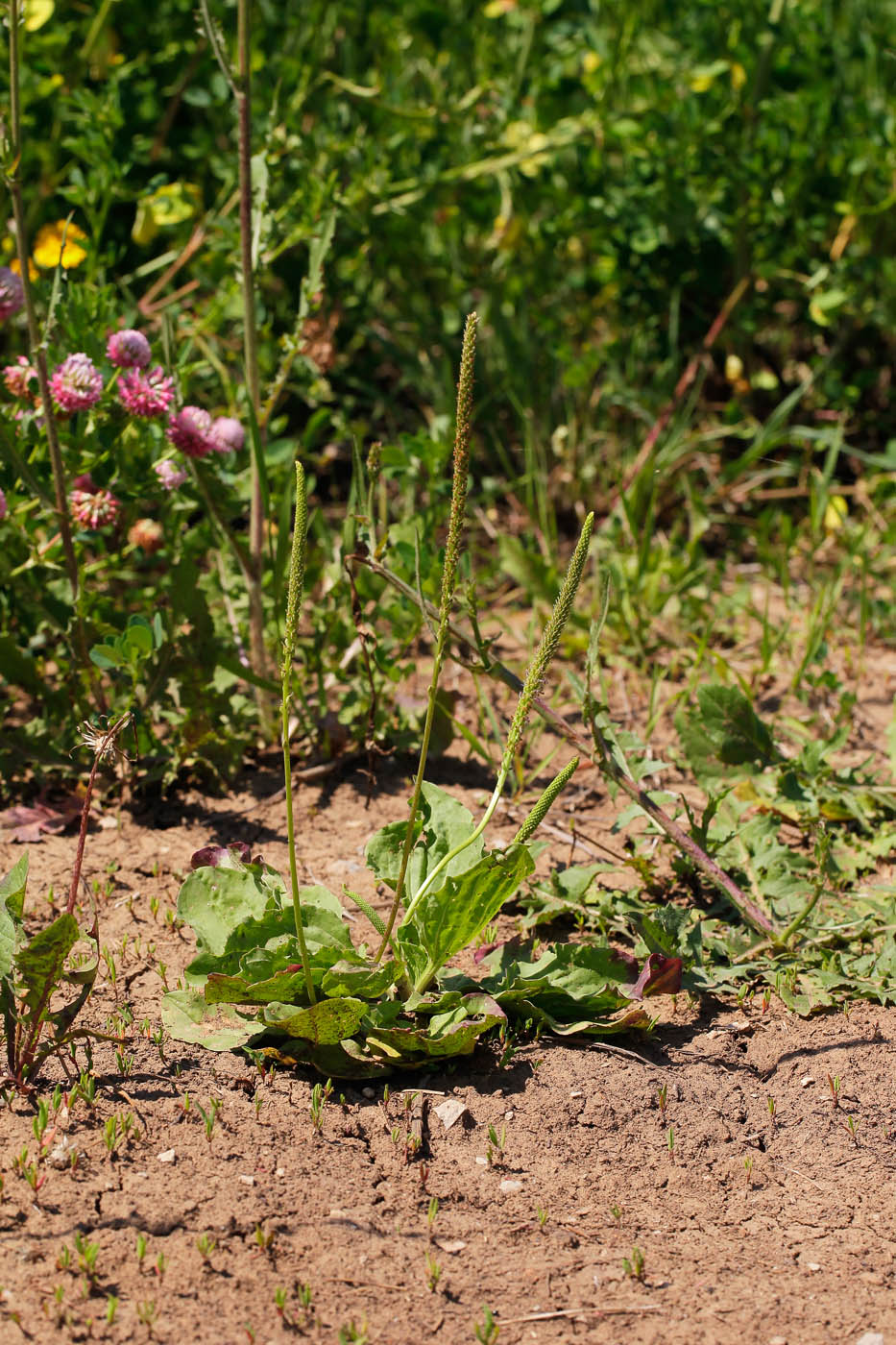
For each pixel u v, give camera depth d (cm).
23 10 300
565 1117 238
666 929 271
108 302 360
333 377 511
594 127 490
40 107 479
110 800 336
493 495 477
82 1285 198
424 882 252
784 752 360
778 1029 264
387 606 361
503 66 520
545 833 330
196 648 326
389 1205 219
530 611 444
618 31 507
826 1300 205
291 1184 220
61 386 307
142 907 295
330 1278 204
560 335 526
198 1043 250
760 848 304
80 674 332
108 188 387
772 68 512
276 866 312
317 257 345
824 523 477
